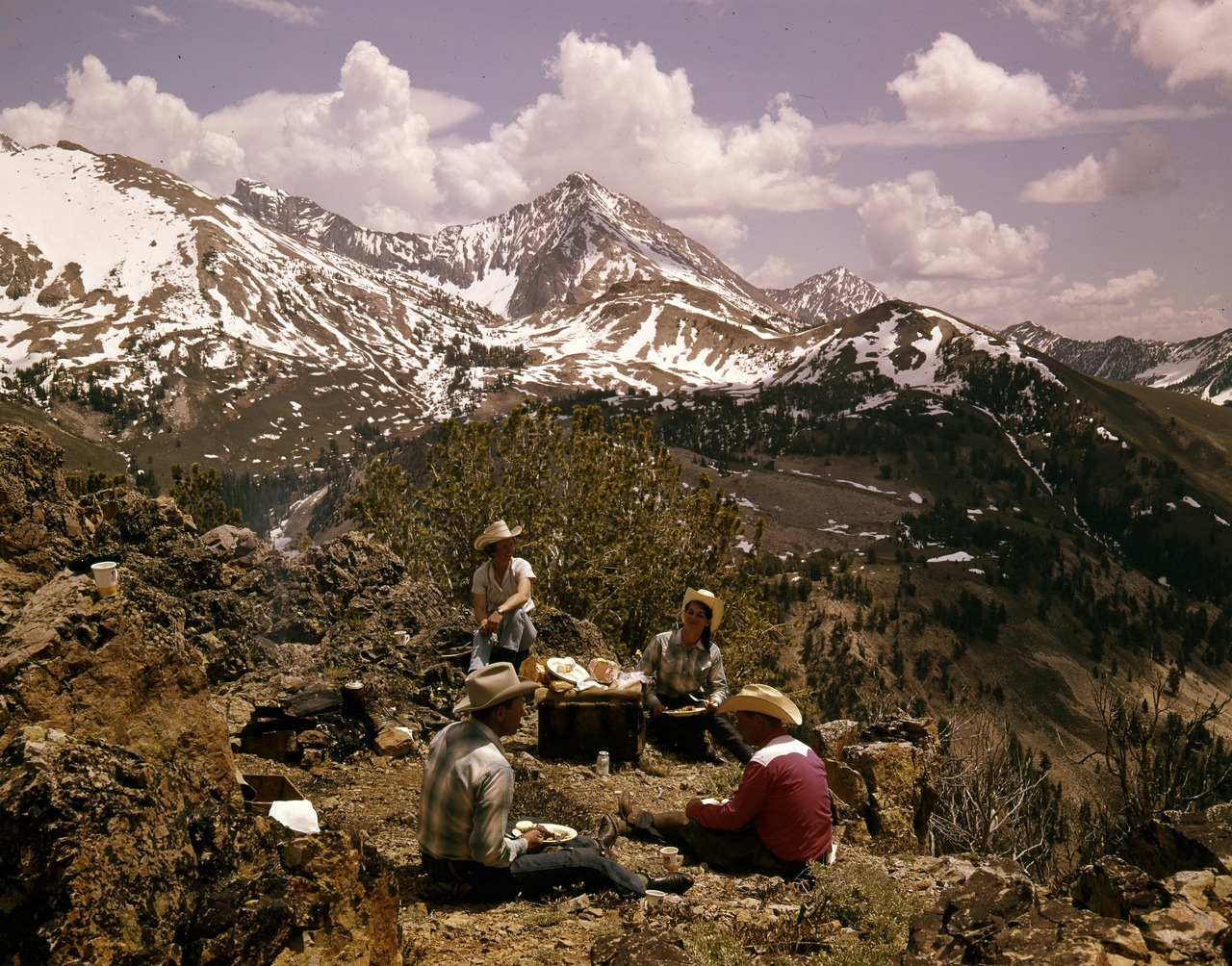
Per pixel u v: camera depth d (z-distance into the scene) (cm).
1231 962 502
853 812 909
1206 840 618
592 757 1005
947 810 1162
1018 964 485
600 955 499
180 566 1075
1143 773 942
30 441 915
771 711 719
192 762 522
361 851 443
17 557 732
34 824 348
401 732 970
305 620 1252
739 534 2541
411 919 555
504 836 588
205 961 368
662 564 2480
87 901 342
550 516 2453
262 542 1355
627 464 2511
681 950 497
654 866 703
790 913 607
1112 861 600
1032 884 579
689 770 1030
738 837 714
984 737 1200
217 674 995
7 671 452
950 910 552
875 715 1134
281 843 424
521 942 531
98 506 1081
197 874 396
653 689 1070
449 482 2509
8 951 333
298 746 923
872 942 552
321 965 390
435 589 1422
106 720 482
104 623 500
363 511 2572
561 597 2423
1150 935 525
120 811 372
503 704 595
